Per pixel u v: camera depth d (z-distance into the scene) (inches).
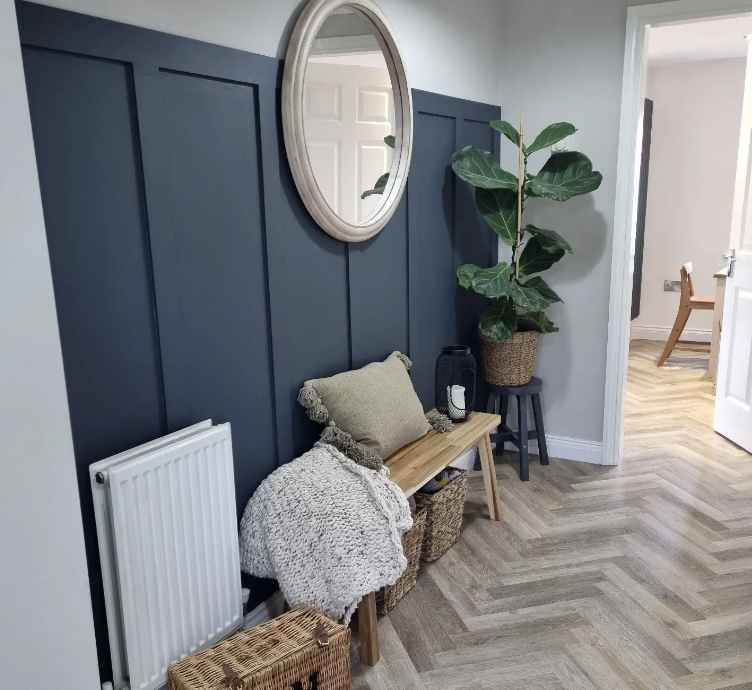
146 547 62.8
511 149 135.0
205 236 71.9
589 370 135.3
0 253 43.3
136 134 62.8
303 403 86.7
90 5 57.3
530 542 105.8
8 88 42.9
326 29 83.5
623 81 121.4
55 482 48.3
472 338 135.8
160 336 67.3
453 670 77.2
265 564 77.5
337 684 65.5
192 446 66.6
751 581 94.3
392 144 100.0
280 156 80.7
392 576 74.9
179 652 68.0
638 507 117.5
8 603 46.4
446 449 96.0
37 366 46.2
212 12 69.4
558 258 124.6
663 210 233.9
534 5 127.1
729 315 147.7
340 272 94.3
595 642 81.7
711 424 160.1
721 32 175.2
